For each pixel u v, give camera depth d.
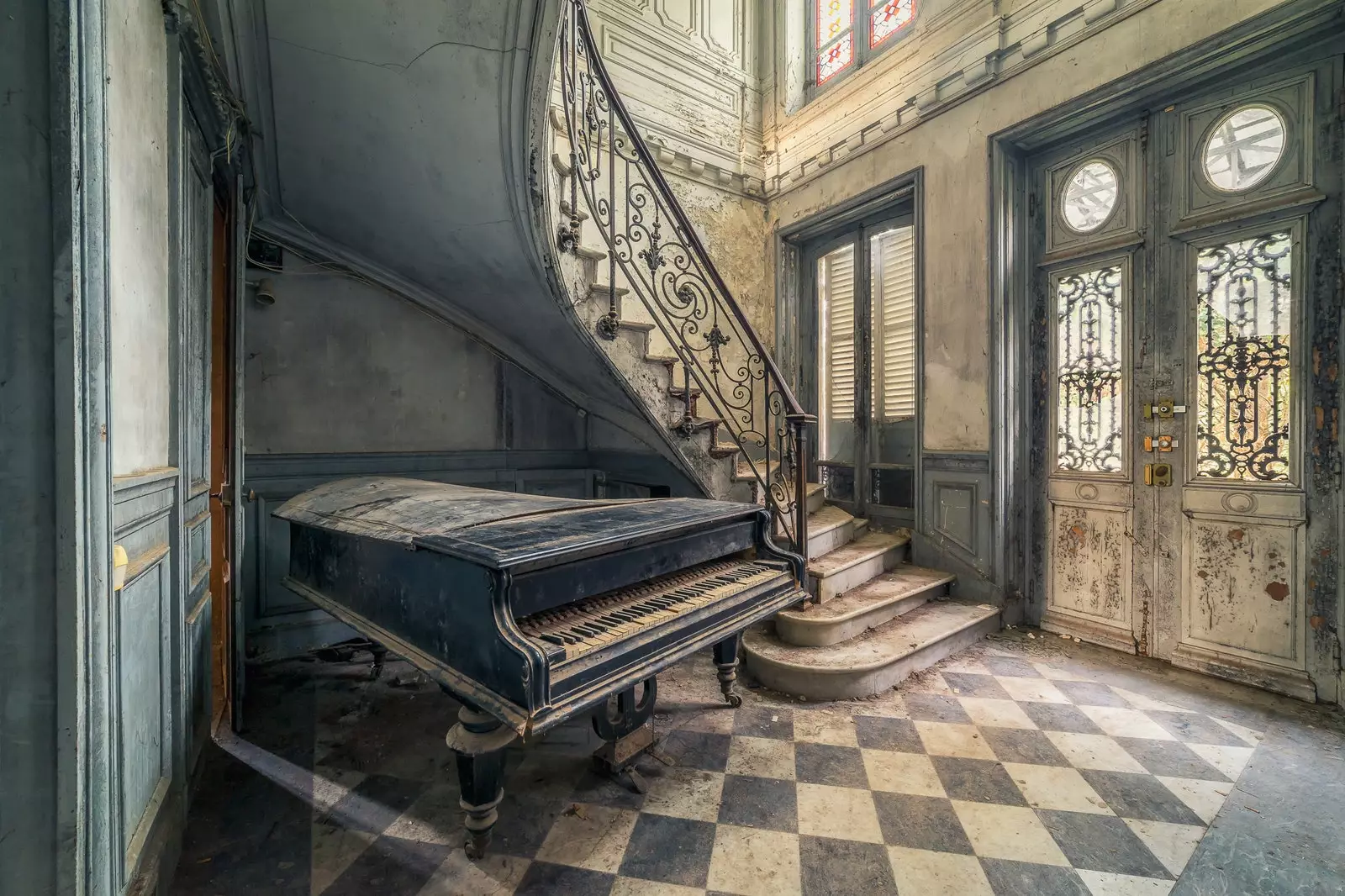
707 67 4.23
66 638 0.80
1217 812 1.67
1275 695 2.37
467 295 3.15
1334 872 1.43
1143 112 2.74
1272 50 2.30
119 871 1.06
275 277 2.99
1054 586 3.15
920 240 3.45
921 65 3.40
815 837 1.59
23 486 0.78
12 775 0.78
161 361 1.40
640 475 3.80
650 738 1.94
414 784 1.86
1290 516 2.35
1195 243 2.60
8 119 0.76
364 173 2.43
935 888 1.41
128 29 1.14
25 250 0.77
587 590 1.50
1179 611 2.68
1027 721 2.21
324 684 2.63
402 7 1.81
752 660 2.65
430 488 2.36
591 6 3.67
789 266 4.48
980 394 3.16
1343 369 2.21
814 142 4.10
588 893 1.40
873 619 2.84
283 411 3.02
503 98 2.00
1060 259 3.07
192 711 1.71
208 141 1.98
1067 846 1.54
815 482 4.38
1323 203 2.26
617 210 3.76
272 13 1.81
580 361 3.12
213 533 2.21
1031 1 2.88
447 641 1.42
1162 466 2.71
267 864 1.49
